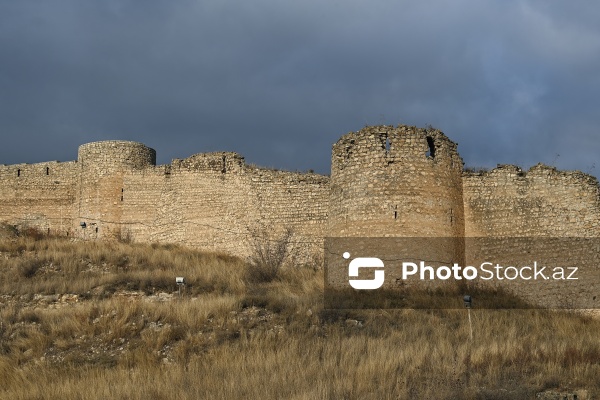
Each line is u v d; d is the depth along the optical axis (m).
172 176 40.06
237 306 27.08
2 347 24.75
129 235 40.47
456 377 19.98
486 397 18.55
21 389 20.88
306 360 21.75
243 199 37.59
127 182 40.91
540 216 30.28
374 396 18.62
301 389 19.16
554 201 30.14
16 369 23.00
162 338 24.39
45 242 39.59
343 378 19.89
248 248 36.84
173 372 21.22
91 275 33.75
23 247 38.78
